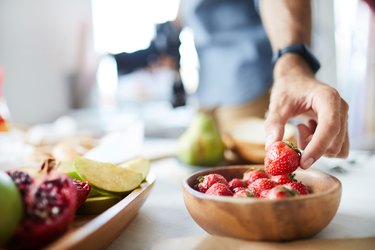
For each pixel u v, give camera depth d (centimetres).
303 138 66
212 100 149
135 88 235
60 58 232
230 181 59
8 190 37
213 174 55
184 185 52
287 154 53
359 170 88
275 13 94
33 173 52
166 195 73
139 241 51
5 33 188
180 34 207
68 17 234
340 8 204
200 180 55
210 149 96
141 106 235
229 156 104
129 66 230
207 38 145
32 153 92
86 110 243
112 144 89
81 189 52
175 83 217
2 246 39
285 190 46
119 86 239
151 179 63
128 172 59
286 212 43
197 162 97
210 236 50
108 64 241
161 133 203
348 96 207
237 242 47
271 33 96
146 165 67
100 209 54
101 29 232
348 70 206
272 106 66
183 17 201
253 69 136
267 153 55
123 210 49
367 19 193
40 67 214
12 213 37
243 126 109
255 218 43
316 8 202
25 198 40
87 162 57
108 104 243
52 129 149
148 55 222
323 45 206
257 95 138
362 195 69
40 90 214
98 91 247
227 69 142
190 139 98
